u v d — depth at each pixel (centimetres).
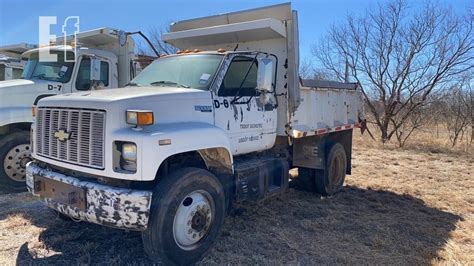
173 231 360
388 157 1153
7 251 404
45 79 712
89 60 738
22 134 656
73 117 374
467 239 483
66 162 379
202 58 485
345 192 721
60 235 445
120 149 347
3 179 641
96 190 341
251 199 495
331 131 687
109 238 441
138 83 494
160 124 374
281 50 557
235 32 547
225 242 445
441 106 1559
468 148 1340
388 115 1520
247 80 495
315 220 538
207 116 428
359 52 1603
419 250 441
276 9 542
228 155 427
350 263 401
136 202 331
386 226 521
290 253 421
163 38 604
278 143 592
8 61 890
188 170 380
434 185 791
